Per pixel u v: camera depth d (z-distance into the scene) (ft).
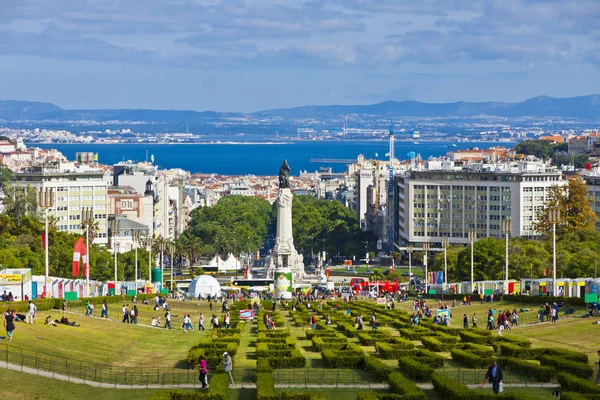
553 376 619.26
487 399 537.24
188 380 627.05
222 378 599.98
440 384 571.28
